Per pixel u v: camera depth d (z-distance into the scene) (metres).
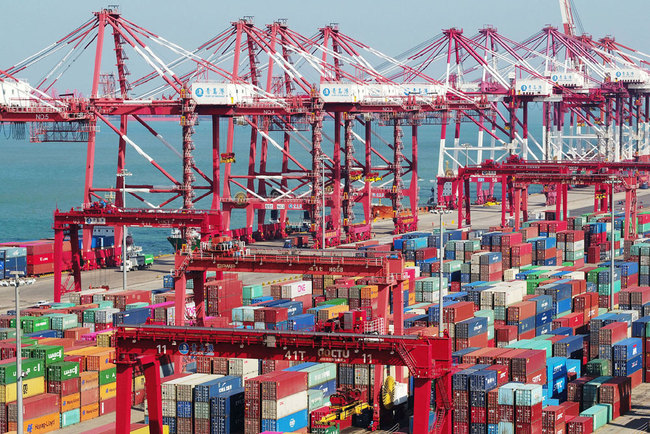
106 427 108.50
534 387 110.19
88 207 184.50
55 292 183.88
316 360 95.25
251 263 135.12
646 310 154.50
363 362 94.19
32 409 116.12
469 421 111.50
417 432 93.12
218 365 121.06
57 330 143.50
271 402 110.94
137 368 127.31
